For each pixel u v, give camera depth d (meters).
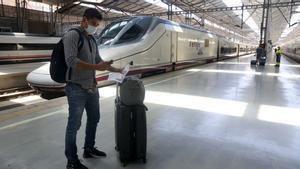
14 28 20.91
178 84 8.53
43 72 7.45
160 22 11.03
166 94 6.88
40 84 7.18
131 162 3.10
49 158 3.18
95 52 2.96
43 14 24.61
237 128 4.27
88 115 3.10
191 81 9.21
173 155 3.28
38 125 4.27
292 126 4.38
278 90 7.61
